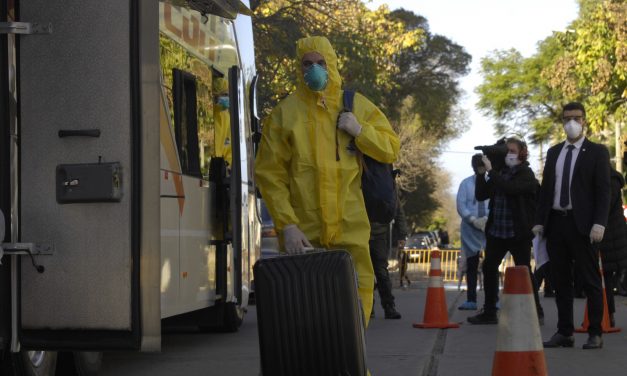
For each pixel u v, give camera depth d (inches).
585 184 339.9
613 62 1258.0
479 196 445.1
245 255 382.3
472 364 312.8
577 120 340.5
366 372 200.5
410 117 2536.9
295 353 197.5
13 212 189.2
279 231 218.5
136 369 313.1
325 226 217.5
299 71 221.8
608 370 298.7
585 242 343.3
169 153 288.4
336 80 220.4
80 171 186.7
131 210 186.5
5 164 189.0
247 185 389.4
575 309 546.6
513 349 186.2
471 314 525.7
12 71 189.0
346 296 199.0
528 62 2487.7
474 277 550.6
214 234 343.6
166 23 296.2
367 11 1517.0
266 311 197.8
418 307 585.9
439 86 2635.3
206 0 232.1
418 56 2620.6
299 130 219.0
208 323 355.9
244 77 417.7
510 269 188.9
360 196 220.8
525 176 429.1
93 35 187.0
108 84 186.7
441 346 366.0
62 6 187.9
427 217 2849.4
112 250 187.2
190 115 320.2
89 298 188.1
